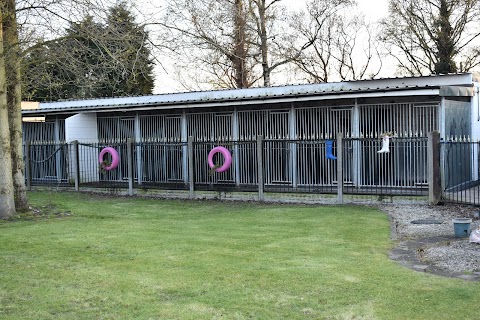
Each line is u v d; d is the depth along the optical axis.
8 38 12.72
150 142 17.98
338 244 8.85
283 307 5.69
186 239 9.44
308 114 16.61
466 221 9.27
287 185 16.06
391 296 5.98
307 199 14.62
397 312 5.49
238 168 17.48
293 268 7.19
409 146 14.39
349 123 15.92
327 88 16.64
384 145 13.80
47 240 9.46
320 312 5.54
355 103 15.73
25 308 5.83
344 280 6.60
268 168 16.84
